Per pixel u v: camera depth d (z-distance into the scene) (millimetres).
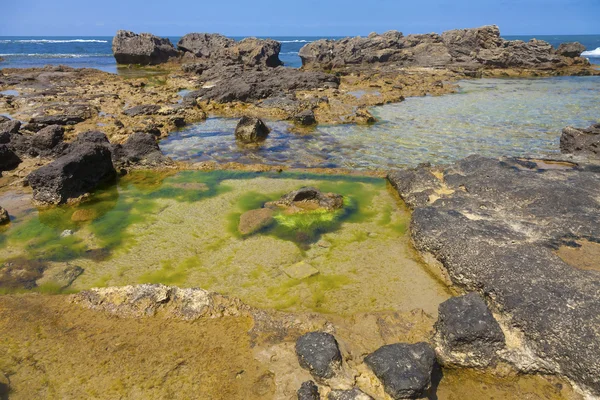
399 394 1805
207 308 2465
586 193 3389
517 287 2344
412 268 2980
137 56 18891
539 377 2043
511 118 7914
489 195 3604
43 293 2719
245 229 3523
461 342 2088
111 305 2510
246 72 13219
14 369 2053
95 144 4695
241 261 3064
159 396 1889
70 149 5297
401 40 19984
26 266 3033
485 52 17422
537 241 2811
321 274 2896
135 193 4402
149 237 3439
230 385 1938
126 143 5453
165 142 6461
